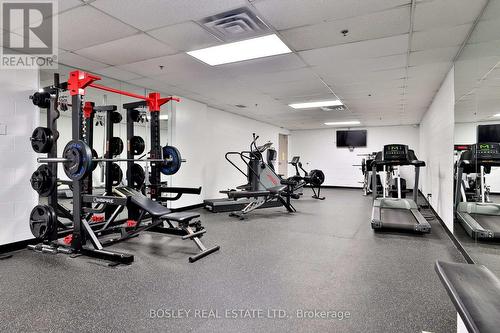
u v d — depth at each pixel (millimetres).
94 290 2428
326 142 11828
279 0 2406
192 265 3016
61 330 1844
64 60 3922
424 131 8273
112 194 3996
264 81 4930
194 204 6641
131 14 2654
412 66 4078
